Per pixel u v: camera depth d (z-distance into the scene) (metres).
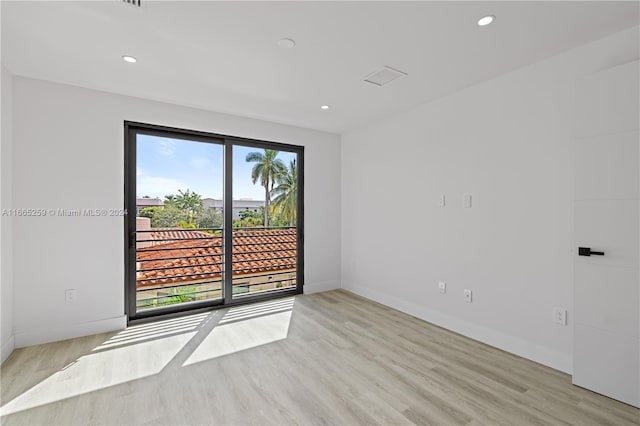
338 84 2.83
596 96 2.01
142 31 2.00
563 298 2.26
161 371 2.25
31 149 2.69
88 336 2.88
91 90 2.94
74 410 1.81
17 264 2.63
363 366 2.34
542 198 2.38
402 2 1.71
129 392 1.99
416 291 3.46
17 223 2.63
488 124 2.74
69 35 2.04
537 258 2.41
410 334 2.96
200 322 3.25
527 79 2.47
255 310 3.66
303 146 4.37
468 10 1.78
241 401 1.90
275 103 3.33
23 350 2.58
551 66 2.32
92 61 2.40
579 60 2.18
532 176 2.44
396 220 3.74
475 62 2.42
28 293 2.67
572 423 1.71
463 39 2.09
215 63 2.44
